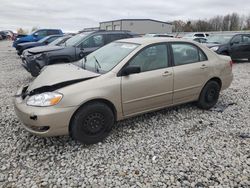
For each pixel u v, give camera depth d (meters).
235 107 5.32
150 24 50.62
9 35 51.16
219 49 12.25
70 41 8.70
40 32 18.81
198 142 3.75
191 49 4.70
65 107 3.30
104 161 3.25
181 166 3.14
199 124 4.41
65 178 2.92
